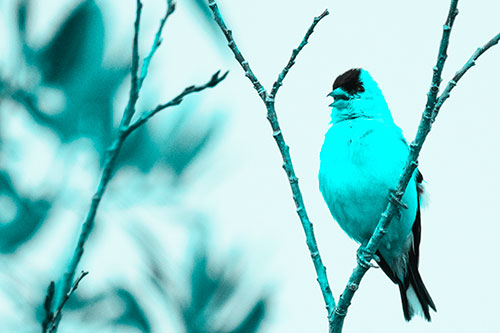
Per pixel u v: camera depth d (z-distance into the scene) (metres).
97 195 5.30
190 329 7.89
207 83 5.39
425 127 7.36
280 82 7.81
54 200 9.95
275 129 7.91
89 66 10.62
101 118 10.52
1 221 9.73
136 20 5.38
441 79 7.06
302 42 7.61
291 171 7.95
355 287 7.76
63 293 5.13
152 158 9.93
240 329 7.91
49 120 10.38
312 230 7.90
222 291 8.10
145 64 5.52
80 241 5.25
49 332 5.04
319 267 7.85
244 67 7.84
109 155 5.35
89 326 8.67
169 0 5.65
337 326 7.78
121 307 8.49
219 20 7.75
